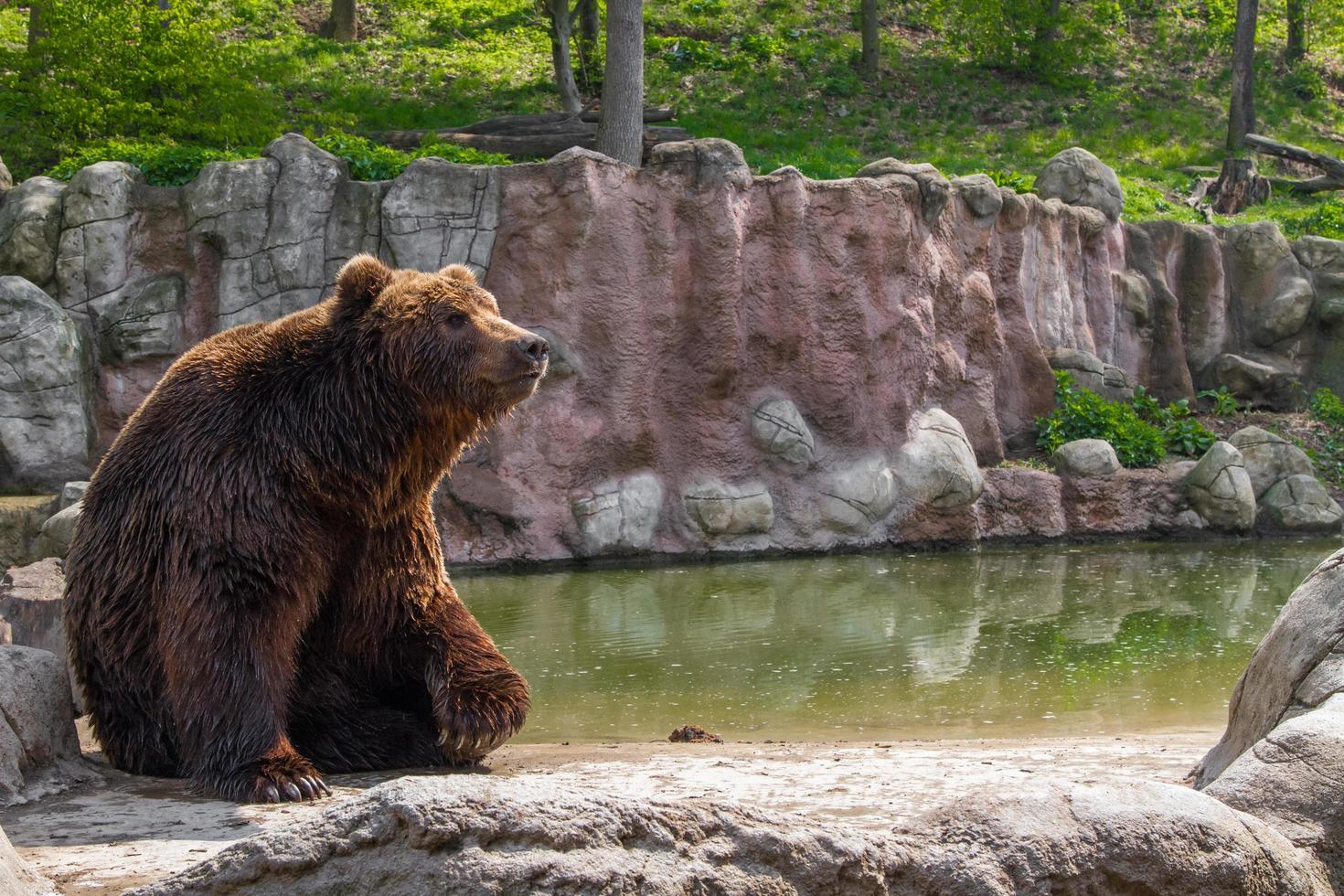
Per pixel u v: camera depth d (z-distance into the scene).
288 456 5.63
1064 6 38.19
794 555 17.38
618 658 10.94
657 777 5.93
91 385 16.77
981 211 19.77
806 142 29.30
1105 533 18.48
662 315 17.48
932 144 30.34
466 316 5.84
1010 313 20.52
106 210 16.98
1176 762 6.30
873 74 33.41
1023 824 3.36
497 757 6.74
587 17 30.23
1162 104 35.25
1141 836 3.40
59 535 10.97
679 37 33.69
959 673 10.26
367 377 5.76
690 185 17.59
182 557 5.54
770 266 17.91
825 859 3.15
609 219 17.12
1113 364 22.31
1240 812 3.68
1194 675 10.09
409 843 2.86
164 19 21.58
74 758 5.92
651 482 17.28
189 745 5.58
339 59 30.58
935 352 19.14
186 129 21.34
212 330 16.98
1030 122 32.62
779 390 18.02
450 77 30.06
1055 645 11.36
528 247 16.97
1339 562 5.34
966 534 17.95
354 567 5.97
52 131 21.03
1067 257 21.75
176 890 2.93
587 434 17.06
